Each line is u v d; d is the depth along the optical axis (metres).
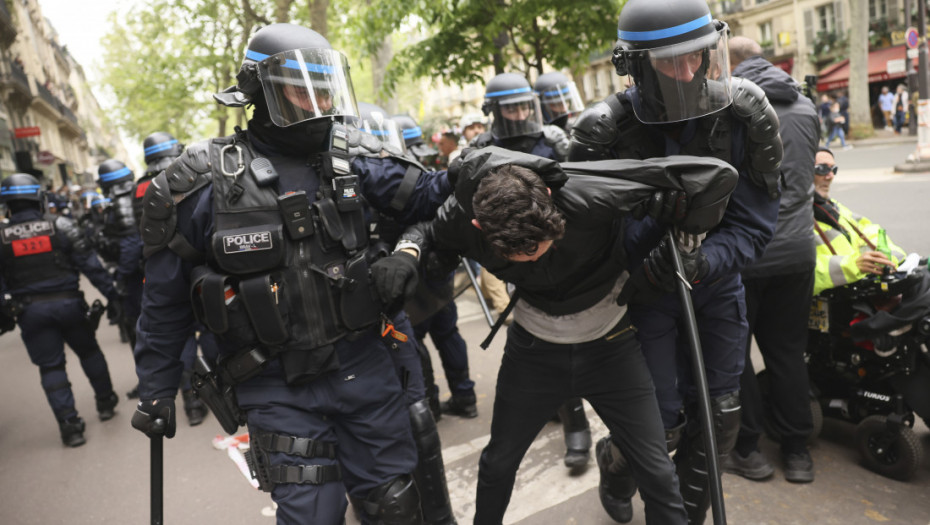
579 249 1.72
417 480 2.40
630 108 1.97
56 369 4.23
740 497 2.60
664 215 1.66
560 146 3.59
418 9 6.12
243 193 1.73
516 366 1.99
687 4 1.76
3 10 25.08
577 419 2.98
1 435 4.57
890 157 13.16
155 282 1.81
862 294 2.65
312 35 1.77
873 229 2.82
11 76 26.55
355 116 1.81
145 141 4.48
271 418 1.77
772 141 1.83
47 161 23.05
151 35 18.27
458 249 1.90
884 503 2.46
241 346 1.79
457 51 6.71
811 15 24.91
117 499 3.40
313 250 1.76
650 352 2.17
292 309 1.75
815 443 2.96
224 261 1.70
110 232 4.89
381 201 1.96
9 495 3.58
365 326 1.81
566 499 2.79
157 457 1.89
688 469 2.23
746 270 2.54
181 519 3.07
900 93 17.84
